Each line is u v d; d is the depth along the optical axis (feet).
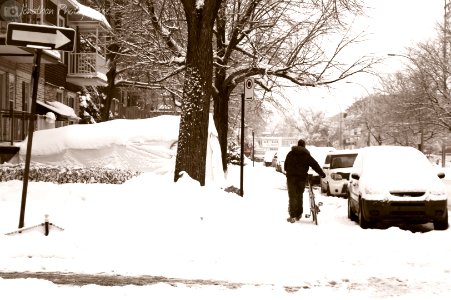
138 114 173.27
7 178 53.16
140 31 81.51
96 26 106.63
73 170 53.52
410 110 148.97
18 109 80.64
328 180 71.72
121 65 113.91
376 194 40.37
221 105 80.89
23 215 30.58
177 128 61.87
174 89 96.43
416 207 39.86
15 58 74.95
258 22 75.66
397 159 44.88
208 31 46.39
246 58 83.97
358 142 281.13
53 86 98.32
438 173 44.04
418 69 143.95
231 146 175.63
